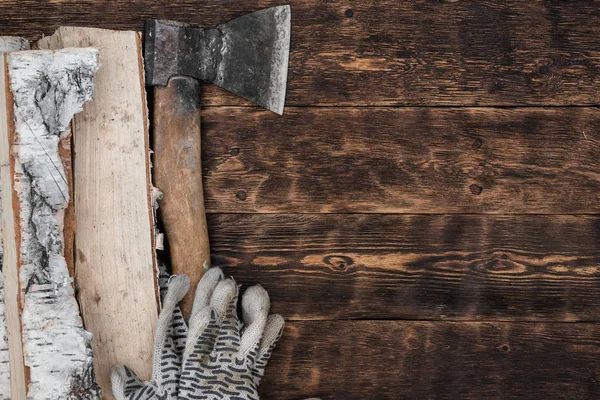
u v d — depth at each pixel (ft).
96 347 5.55
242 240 6.05
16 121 5.12
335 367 6.04
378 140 6.08
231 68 5.79
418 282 6.07
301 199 6.06
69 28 5.60
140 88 5.58
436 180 6.09
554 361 6.07
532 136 6.05
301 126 6.07
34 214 5.11
